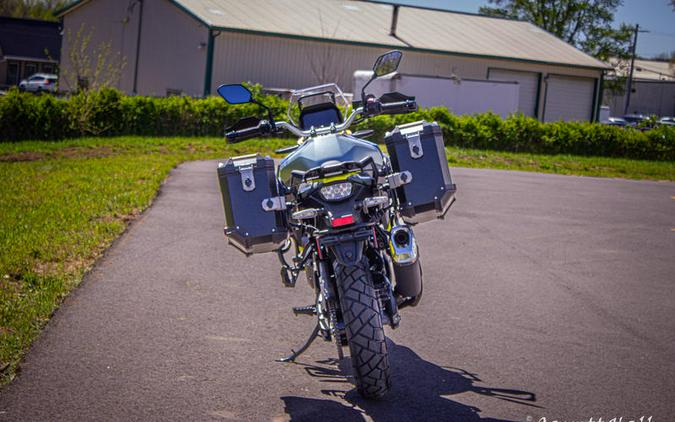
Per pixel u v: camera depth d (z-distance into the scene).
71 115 22.70
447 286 7.52
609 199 14.55
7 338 5.50
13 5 93.00
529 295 7.30
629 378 5.20
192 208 11.14
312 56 34.59
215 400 4.68
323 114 5.49
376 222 4.70
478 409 4.60
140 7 37.06
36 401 4.60
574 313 6.76
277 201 4.84
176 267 7.84
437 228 10.49
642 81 83.56
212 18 32.66
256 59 33.34
